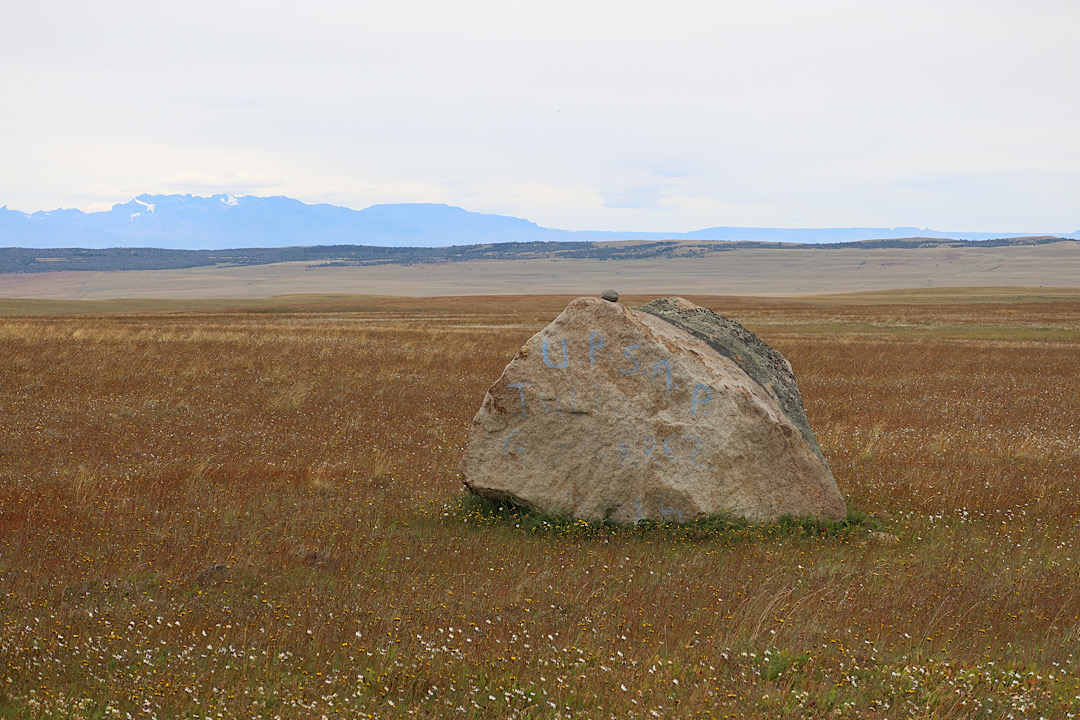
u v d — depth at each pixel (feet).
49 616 24.88
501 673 21.80
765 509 38.96
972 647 25.03
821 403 84.07
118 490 42.80
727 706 20.21
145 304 395.75
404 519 39.52
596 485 39.24
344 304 370.53
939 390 94.94
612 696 20.59
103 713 18.95
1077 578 32.14
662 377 39.09
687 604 28.09
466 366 108.68
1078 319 233.76
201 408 71.72
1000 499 45.42
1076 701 20.86
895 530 39.45
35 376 84.43
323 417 69.92
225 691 20.04
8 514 37.04
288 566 31.37
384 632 24.67
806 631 25.71
